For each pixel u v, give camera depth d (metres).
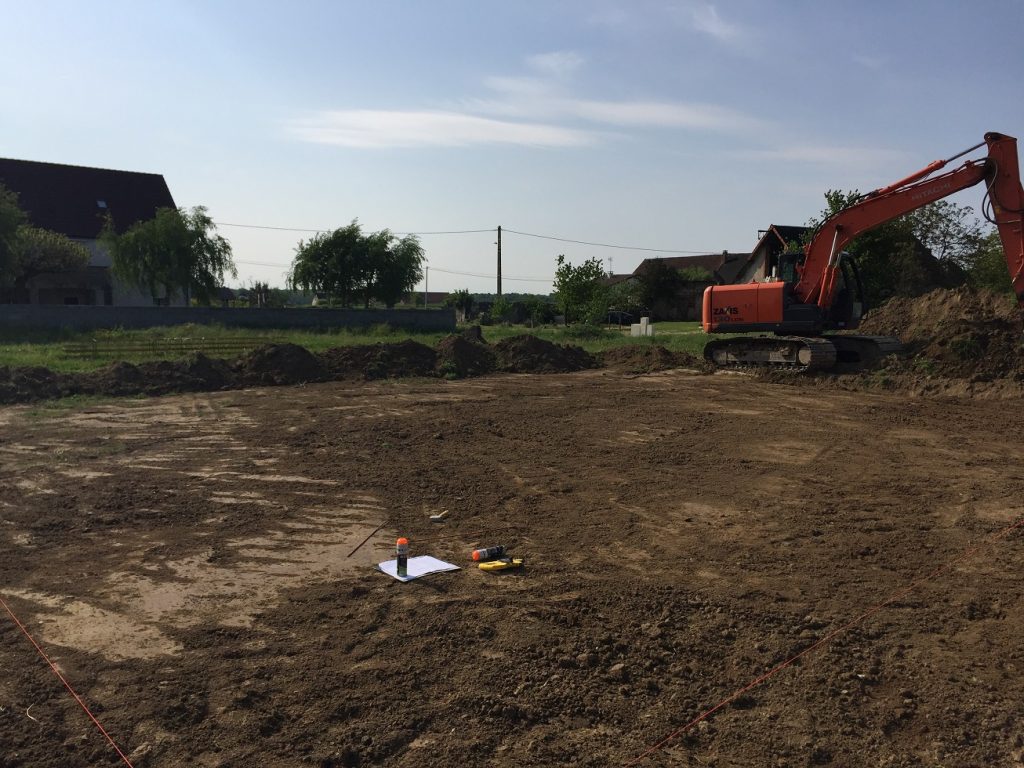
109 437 12.09
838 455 10.95
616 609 5.67
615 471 10.02
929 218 41.97
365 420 13.80
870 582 6.20
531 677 4.67
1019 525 7.59
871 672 4.76
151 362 18.73
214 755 3.90
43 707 4.34
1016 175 15.81
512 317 59.75
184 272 40.62
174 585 6.14
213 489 9.01
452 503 8.52
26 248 36.91
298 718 4.24
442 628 5.31
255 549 6.99
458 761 3.87
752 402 16.14
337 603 5.77
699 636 5.25
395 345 22.16
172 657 4.93
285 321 35.81
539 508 8.34
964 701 4.42
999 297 20.22
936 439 12.05
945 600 5.83
